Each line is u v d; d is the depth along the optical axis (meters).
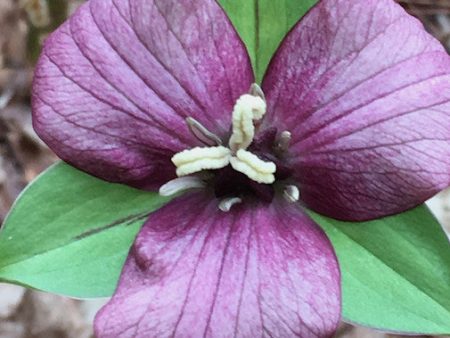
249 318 0.11
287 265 0.11
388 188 0.11
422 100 0.11
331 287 0.11
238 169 0.11
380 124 0.11
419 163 0.11
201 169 0.11
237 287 0.11
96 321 0.11
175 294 0.11
